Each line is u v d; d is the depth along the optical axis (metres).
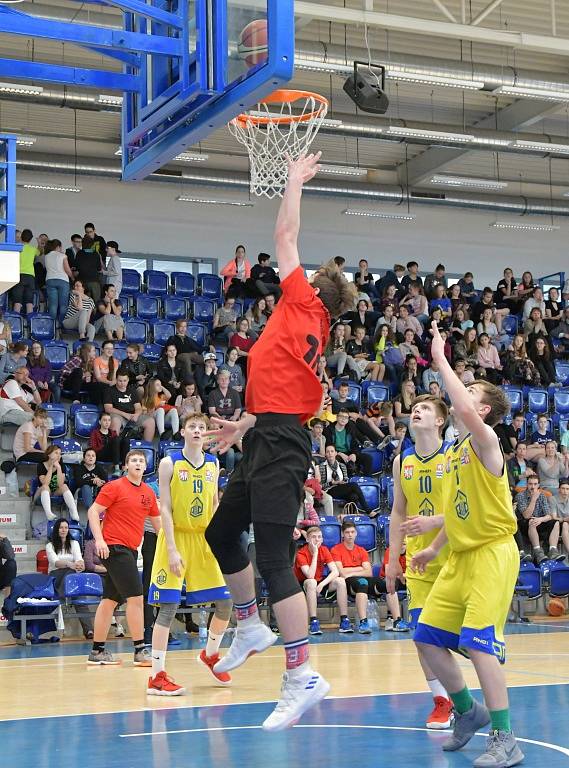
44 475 12.73
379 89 13.89
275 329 3.63
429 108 20.11
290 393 3.56
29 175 19.92
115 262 18.06
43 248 17.53
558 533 14.30
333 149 21.48
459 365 17.19
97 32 5.47
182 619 12.61
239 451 14.30
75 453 13.54
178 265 21.11
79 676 7.74
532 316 19.89
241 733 4.98
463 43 17.27
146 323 17.84
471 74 15.19
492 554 4.27
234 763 4.20
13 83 16.12
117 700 6.32
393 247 22.64
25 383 14.24
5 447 14.09
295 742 4.71
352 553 12.56
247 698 6.35
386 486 14.75
